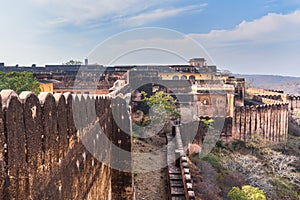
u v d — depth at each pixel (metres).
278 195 21.38
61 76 22.08
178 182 12.24
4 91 2.30
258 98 46.34
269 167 26.81
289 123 42.25
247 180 21.56
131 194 10.66
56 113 3.40
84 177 5.04
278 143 33.62
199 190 16.38
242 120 31.42
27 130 2.54
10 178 2.23
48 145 3.10
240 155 26.25
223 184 18.81
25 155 2.51
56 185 3.38
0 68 35.44
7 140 2.19
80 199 4.71
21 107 2.43
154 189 12.50
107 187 8.61
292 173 25.89
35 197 2.72
